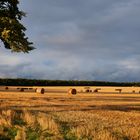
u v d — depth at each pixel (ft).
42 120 63.72
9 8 94.58
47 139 50.83
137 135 51.72
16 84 487.20
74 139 49.93
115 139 47.09
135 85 522.88
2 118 67.36
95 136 49.34
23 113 80.94
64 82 510.17
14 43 93.50
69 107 108.68
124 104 129.70
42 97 178.70
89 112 89.97
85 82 515.50
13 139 52.90
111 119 73.82
